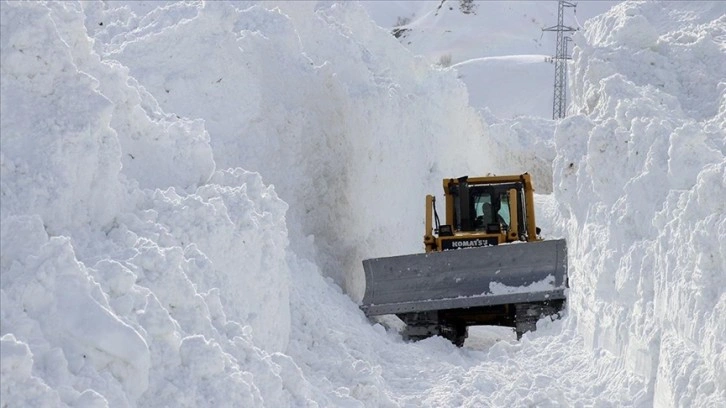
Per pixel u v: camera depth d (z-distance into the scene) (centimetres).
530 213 3634
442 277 3212
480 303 3147
